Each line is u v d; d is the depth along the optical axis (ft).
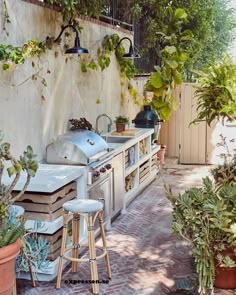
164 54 15.56
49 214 13.07
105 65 22.34
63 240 12.83
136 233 17.61
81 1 19.38
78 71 19.70
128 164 21.95
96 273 12.59
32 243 12.84
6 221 10.67
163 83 15.24
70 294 12.48
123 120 23.09
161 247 16.07
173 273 13.82
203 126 32.12
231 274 12.31
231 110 12.42
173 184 26.13
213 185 13.51
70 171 14.65
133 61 28.50
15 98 14.66
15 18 14.48
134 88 29.12
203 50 41.24
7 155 10.95
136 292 12.57
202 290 11.59
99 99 22.53
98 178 16.33
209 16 37.47
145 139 25.20
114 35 23.75
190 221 11.71
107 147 17.61
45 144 16.75
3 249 9.98
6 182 13.14
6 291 10.33
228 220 11.50
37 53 15.51
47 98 16.85
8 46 13.30
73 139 16.17
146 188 25.20
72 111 19.16
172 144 33.47
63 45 17.98
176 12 17.20
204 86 13.01
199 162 32.55
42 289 12.77
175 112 32.73
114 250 15.76
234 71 12.80
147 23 31.78
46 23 16.55
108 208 17.95
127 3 28.68
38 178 13.69
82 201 13.16
